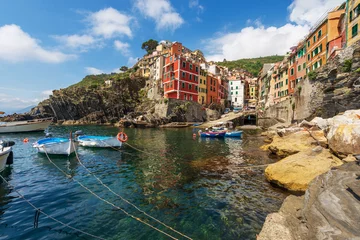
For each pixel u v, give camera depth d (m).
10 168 14.28
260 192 9.73
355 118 13.57
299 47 37.72
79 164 15.45
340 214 4.29
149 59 98.06
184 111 56.34
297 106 29.34
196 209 8.15
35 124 41.16
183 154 19.36
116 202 8.86
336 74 20.53
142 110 64.19
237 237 6.30
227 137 32.28
